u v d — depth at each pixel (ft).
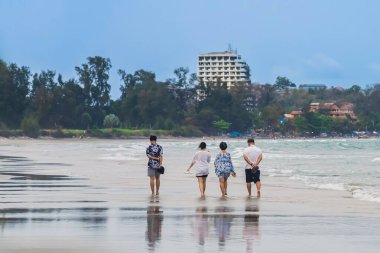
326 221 86.02
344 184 157.28
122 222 83.61
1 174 189.57
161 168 127.95
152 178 127.95
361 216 91.66
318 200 116.88
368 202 112.57
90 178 173.47
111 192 131.95
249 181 125.39
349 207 104.01
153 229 77.15
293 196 125.29
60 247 63.87
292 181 167.94
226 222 84.43
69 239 68.85
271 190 139.85
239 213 95.30
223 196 124.98
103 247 64.28
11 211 95.71
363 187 147.43
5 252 61.21
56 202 110.11
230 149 538.47
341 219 88.12
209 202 112.78
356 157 341.21
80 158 316.60
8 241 67.15
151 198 119.55
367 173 204.44
